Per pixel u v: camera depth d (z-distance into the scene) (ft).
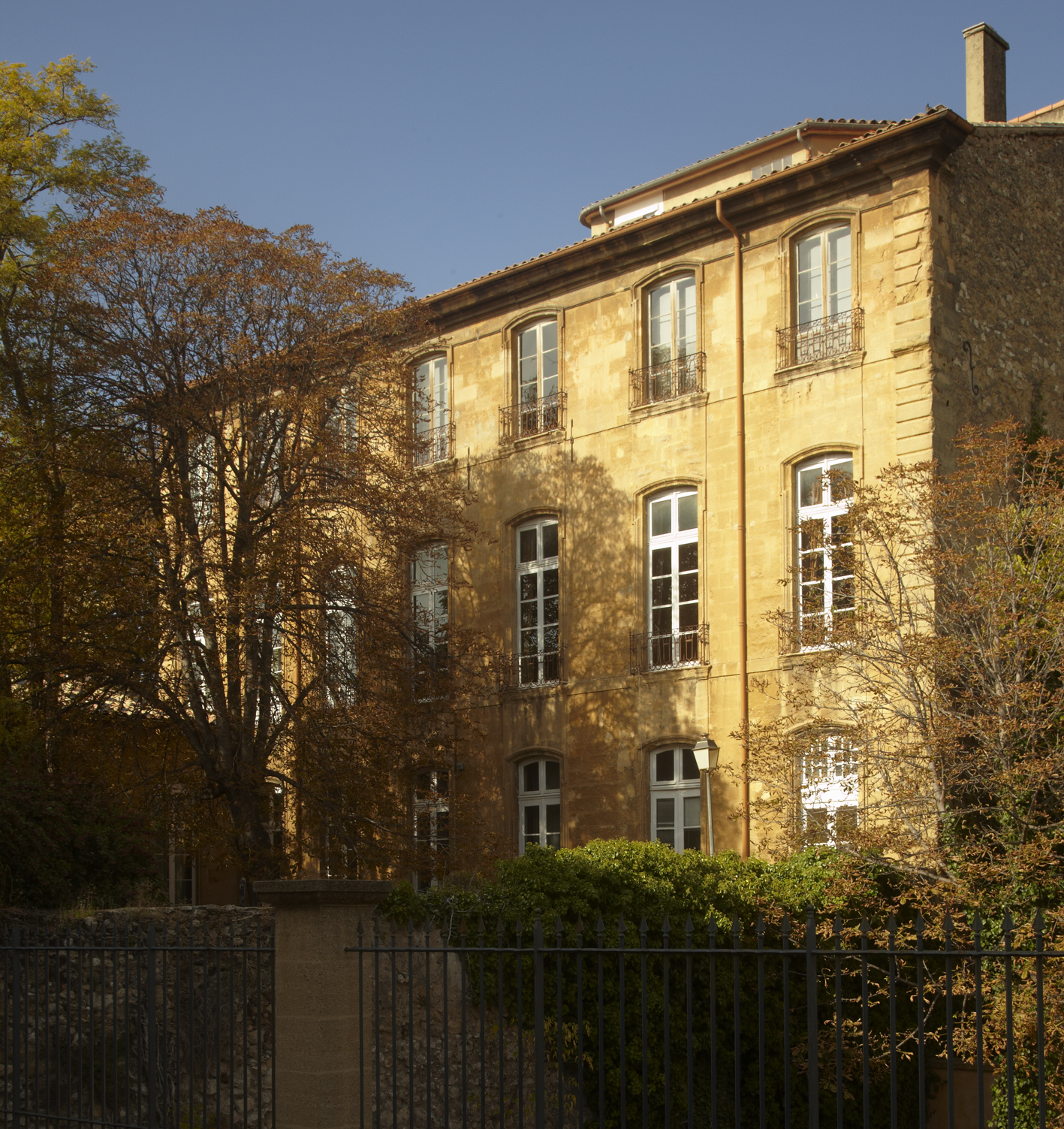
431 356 96.02
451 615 91.30
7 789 63.00
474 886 49.08
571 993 45.88
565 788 83.66
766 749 58.23
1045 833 52.49
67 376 75.82
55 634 73.15
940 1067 59.16
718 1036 52.49
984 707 52.80
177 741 80.64
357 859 73.82
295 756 75.66
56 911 56.39
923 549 56.54
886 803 55.01
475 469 91.56
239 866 74.59
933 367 71.31
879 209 74.95
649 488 82.43
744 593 77.20
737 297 79.92
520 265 89.25
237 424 78.33
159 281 74.64
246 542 73.36
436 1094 43.01
